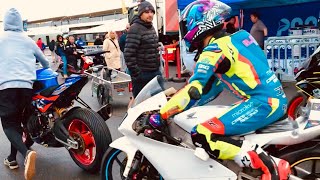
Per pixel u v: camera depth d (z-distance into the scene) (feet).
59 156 17.28
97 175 14.69
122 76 27.76
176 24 52.65
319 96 16.03
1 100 14.34
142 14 17.48
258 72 9.29
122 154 15.92
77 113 14.53
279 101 9.36
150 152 10.12
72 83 14.42
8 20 14.65
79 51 49.60
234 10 45.52
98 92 28.30
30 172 13.51
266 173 9.12
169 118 10.22
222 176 9.61
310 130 9.20
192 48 10.07
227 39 9.32
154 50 17.94
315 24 39.81
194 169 9.86
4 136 21.45
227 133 9.39
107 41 37.29
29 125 15.51
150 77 18.03
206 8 9.46
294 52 30.12
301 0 38.73
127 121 10.32
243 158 9.16
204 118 9.94
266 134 9.52
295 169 10.00
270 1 39.09
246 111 9.27
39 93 15.19
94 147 14.69
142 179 10.76
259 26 37.52
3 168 16.19
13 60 14.29
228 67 9.23
